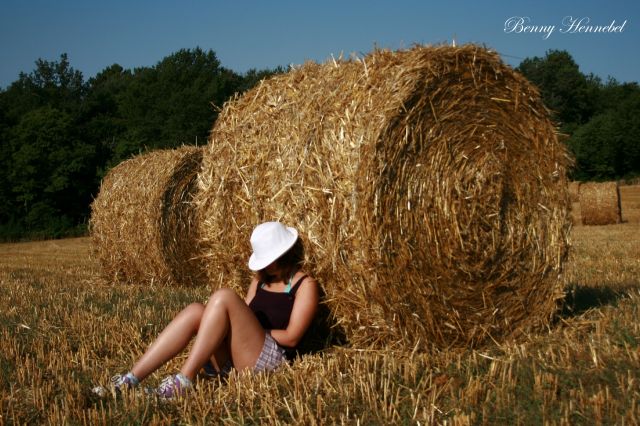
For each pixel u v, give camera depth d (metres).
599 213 21.86
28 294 9.47
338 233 5.12
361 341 5.36
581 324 5.63
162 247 10.97
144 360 4.66
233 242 6.05
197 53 60.25
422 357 5.02
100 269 12.15
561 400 4.00
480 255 5.44
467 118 5.49
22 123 41.25
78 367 5.30
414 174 5.20
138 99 55.53
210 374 4.88
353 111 5.21
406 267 5.12
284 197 5.50
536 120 5.81
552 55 76.44
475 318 5.43
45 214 40.28
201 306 4.82
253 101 6.18
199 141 53.16
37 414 4.23
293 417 3.93
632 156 61.62
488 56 5.56
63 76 68.25
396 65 5.30
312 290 5.10
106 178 12.08
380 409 4.05
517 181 5.70
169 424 3.99
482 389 4.19
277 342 4.98
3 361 5.38
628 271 9.54
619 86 80.12
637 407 3.71
